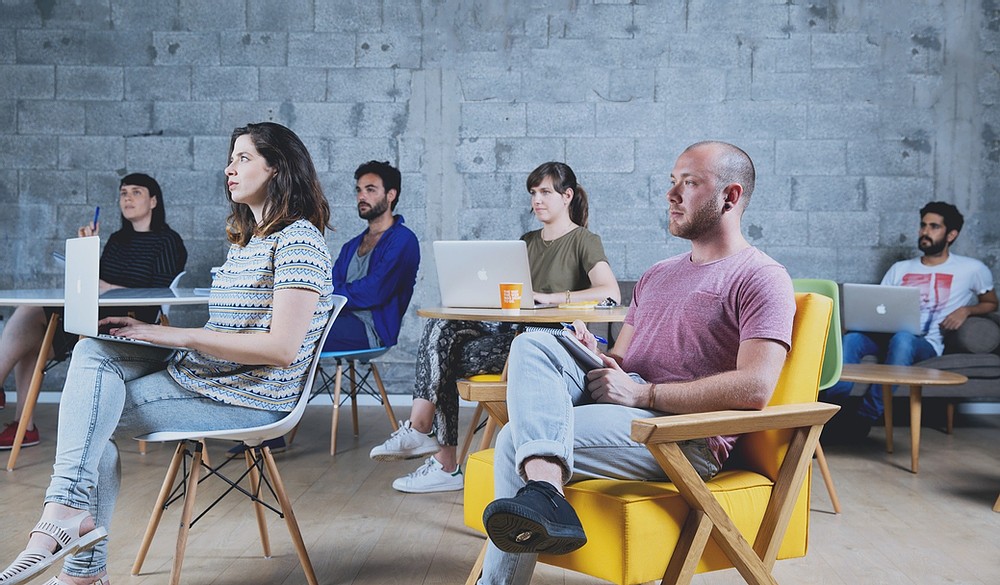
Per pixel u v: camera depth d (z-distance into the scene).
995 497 3.22
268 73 5.30
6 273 5.35
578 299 3.22
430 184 5.31
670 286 1.98
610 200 5.29
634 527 1.64
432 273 5.32
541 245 3.56
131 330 1.82
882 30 5.21
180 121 5.31
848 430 4.31
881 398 4.32
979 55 5.20
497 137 5.29
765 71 5.25
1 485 3.22
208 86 5.31
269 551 2.45
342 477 3.43
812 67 5.24
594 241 3.47
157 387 1.91
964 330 4.74
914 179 5.25
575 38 5.27
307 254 1.96
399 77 5.29
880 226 5.26
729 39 5.25
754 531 1.78
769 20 5.23
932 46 5.21
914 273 5.02
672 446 1.63
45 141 5.32
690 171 1.92
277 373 1.99
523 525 1.50
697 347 1.89
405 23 5.27
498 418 2.03
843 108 5.25
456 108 5.29
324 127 5.30
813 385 1.86
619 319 2.66
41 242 5.35
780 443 1.83
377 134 5.30
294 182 2.04
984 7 5.18
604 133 5.28
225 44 5.29
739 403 1.72
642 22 5.25
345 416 4.88
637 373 1.98
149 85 5.31
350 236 5.32
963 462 3.83
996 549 2.59
